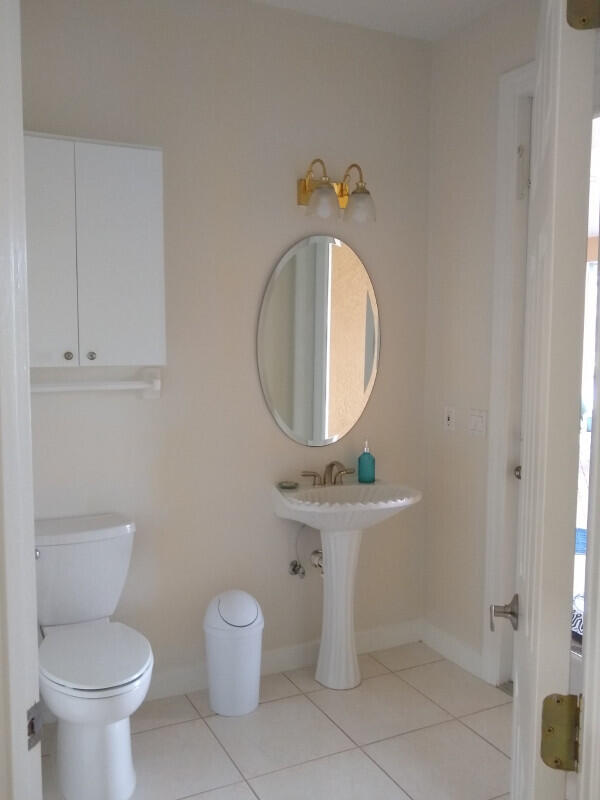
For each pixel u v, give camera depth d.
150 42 2.70
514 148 2.82
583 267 0.89
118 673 2.15
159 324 2.60
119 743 2.25
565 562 0.92
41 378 2.61
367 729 2.67
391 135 3.22
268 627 3.12
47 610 2.52
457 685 3.02
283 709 2.82
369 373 3.26
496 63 2.91
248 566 3.06
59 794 2.28
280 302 3.02
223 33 2.82
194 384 2.88
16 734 0.91
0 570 0.89
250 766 2.44
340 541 2.92
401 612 3.45
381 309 3.28
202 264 2.86
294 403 3.09
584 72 0.88
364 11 2.95
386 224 3.25
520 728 1.25
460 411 3.18
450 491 3.27
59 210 2.42
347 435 3.23
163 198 2.68
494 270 2.93
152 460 2.83
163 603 2.90
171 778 2.37
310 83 3.01
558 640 0.93
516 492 2.94
